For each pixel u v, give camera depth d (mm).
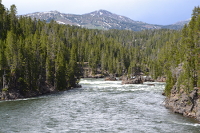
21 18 163500
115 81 139250
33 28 161750
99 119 39938
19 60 69688
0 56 64750
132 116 42125
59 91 84938
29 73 72938
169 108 49312
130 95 71938
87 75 176250
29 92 70562
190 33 57250
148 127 34438
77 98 65625
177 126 34719
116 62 189750
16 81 68625
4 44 78750
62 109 48938
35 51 85688
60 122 37812
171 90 53031
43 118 40594
